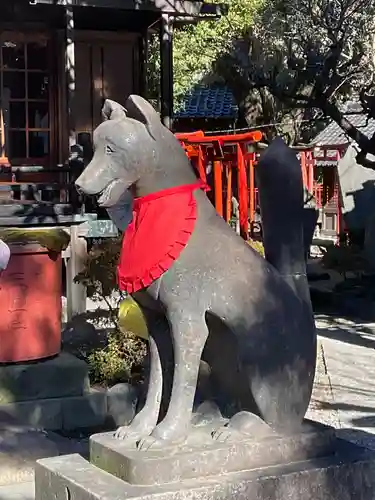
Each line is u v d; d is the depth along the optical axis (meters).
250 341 3.14
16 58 12.31
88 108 13.23
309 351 3.30
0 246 4.51
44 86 12.49
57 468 3.10
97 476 2.98
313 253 22.20
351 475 3.14
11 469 5.36
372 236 15.33
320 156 25.67
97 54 13.21
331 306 13.98
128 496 2.75
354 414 7.07
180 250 3.05
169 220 3.07
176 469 2.90
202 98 24.48
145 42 13.29
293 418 3.26
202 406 3.31
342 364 9.34
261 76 14.80
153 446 2.94
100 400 6.46
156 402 3.19
